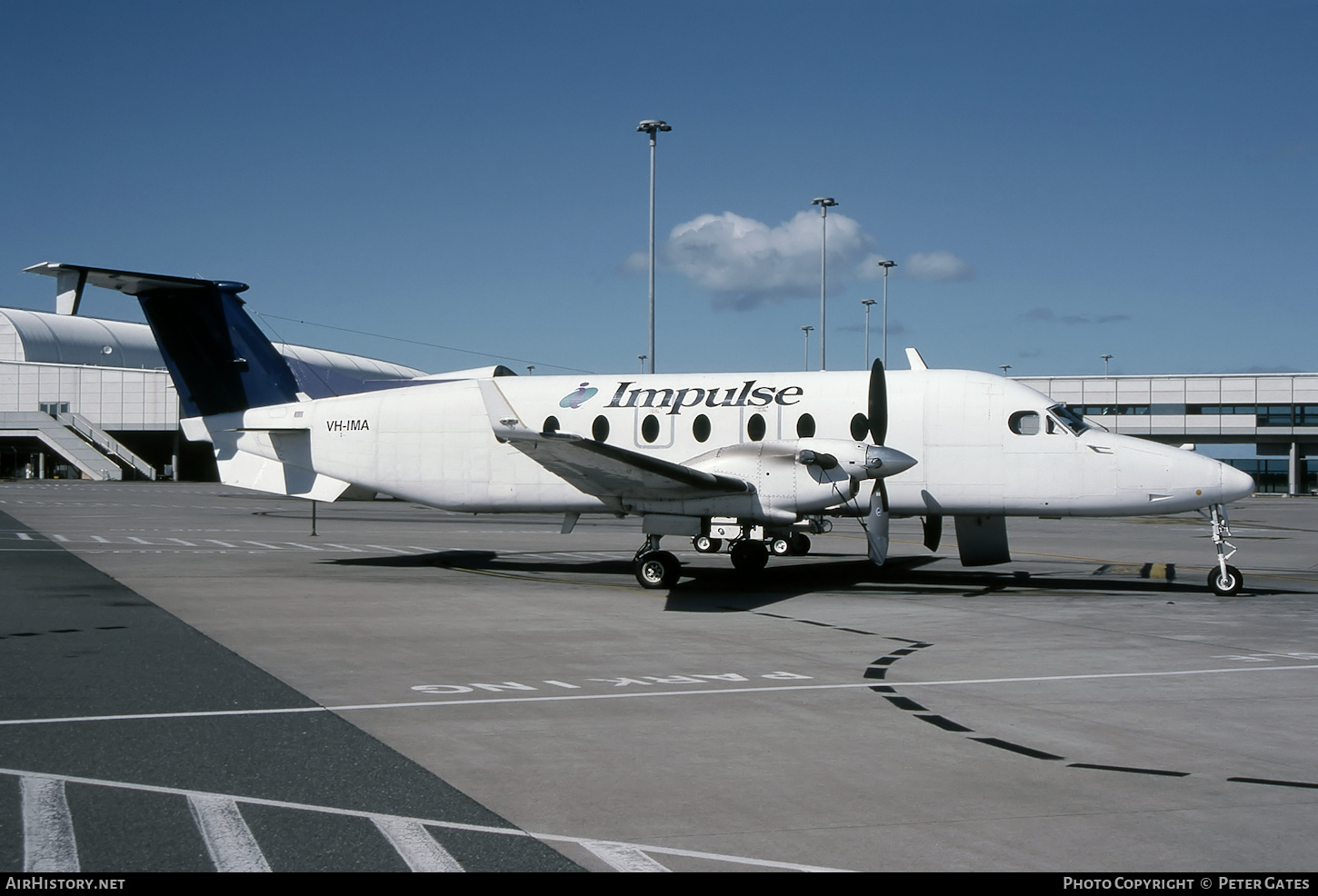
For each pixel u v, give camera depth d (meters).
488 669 9.31
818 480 15.23
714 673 9.13
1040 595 15.14
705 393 17.20
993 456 15.91
